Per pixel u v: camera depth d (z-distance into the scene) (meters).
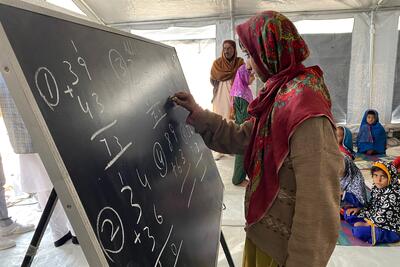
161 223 0.68
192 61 4.78
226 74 3.77
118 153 0.60
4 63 0.42
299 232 0.69
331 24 4.36
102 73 0.65
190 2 3.87
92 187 0.49
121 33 0.83
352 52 4.38
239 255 1.88
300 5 4.10
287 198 0.80
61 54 0.53
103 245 0.47
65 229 2.07
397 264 1.74
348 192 2.34
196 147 1.16
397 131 4.43
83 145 0.50
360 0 3.91
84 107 0.54
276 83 0.82
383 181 2.06
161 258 0.63
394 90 4.39
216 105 3.94
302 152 0.69
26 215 2.58
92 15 4.16
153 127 0.83
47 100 0.46
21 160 1.90
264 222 0.86
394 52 4.28
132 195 0.60
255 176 0.89
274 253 0.84
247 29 0.87
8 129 1.81
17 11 0.46
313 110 0.69
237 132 1.14
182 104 1.09
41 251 2.00
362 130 4.00
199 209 0.96
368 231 1.98
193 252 0.81
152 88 0.91
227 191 2.92
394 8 4.16
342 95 4.50
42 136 0.43
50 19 0.54
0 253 1.99
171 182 0.82
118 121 0.65
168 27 4.61
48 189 1.96
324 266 0.71
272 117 0.80
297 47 0.81
